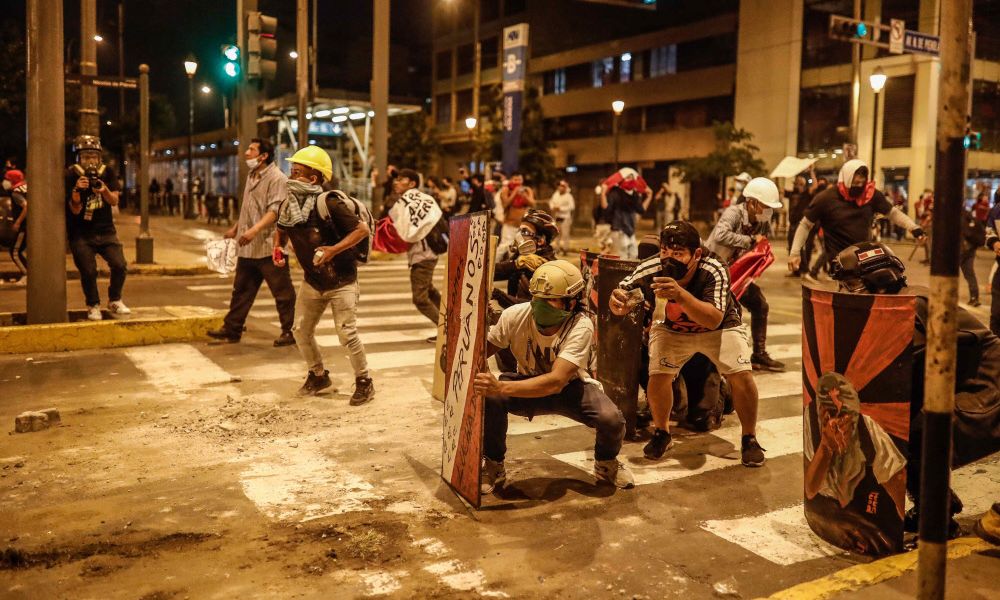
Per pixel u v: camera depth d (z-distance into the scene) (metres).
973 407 3.86
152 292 13.73
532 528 4.30
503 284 12.85
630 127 55.09
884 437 3.78
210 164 54.19
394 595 3.54
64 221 8.98
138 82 16.73
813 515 4.12
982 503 4.77
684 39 50.47
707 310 4.75
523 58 22.20
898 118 39.22
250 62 17.22
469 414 4.55
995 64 40.16
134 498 4.63
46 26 8.60
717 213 34.94
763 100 45.59
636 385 5.86
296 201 6.39
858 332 3.76
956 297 2.76
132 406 6.53
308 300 6.66
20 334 8.46
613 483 4.91
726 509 4.61
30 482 4.86
